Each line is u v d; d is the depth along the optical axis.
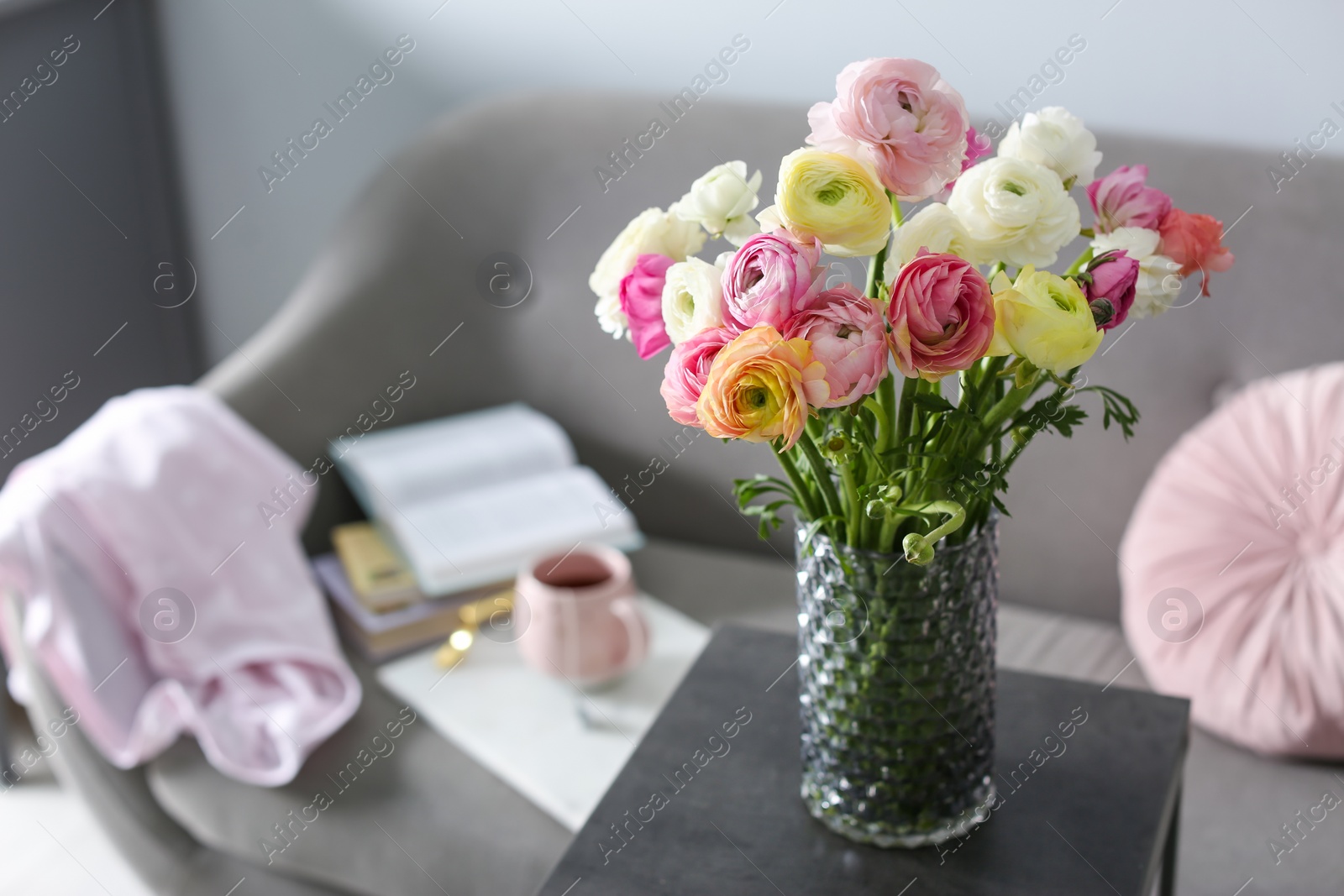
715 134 2.40
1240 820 2.00
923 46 2.40
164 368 3.04
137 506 2.19
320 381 2.46
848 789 1.69
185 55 2.91
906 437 1.60
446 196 2.53
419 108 2.79
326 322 2.49
